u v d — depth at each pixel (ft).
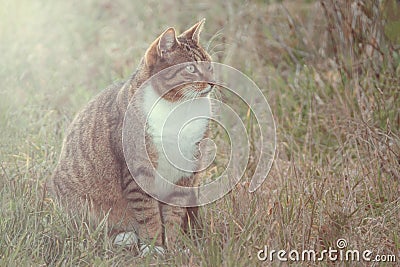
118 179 41.98
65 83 63.72
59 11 77.77
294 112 55.62
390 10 53.83
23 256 37.40
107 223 41.52
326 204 42.09
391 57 53.98
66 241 39.24
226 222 41.11
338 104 53.42
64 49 71.05
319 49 59.72
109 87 44.47
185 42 41.01
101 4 79.46
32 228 40.04
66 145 44.37
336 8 56.34
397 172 45.19
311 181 45.03
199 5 71.82
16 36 71.31
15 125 54.85
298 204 42.37
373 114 50.60
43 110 57.88
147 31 72.38
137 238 42.29
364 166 46.47
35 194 43.68
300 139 53.06
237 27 65.87
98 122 42.60
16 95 60.03
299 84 57.93
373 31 54.54
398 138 46.96
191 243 38.96
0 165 46.80
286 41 63.10
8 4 74.69
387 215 41.98
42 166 48.24
